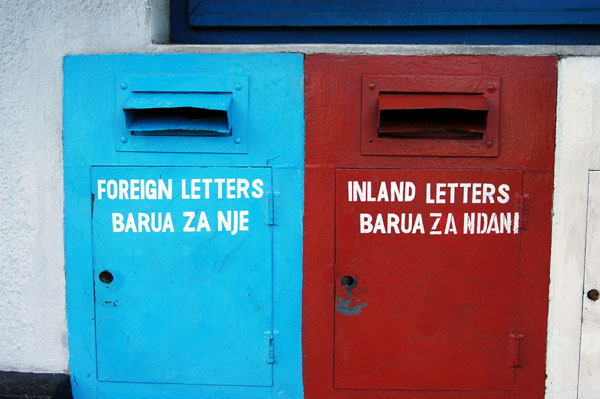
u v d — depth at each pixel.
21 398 1.96
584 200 1.95
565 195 1.95
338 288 2.00
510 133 1.94
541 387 2.01
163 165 1.98
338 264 1.99
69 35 1.98
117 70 1.98
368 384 2.03
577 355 2.00
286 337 2.02
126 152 1.99
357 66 1.94
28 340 2.08
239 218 1.99
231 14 2.23
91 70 1.98
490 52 1.92
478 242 1.97
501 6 2.16
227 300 2.02
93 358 2.06
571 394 2.01
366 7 2.20
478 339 1.99
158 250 2.01
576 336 1.99
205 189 1.98
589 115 1.93
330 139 1.96
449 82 1.93
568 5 2.14
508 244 1.97
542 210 1.95
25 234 2.04
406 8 2.19
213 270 2.01
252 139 1.97
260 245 2.00
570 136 1.93
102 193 2.00
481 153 1.94
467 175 1.94
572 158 1.94
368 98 1.94
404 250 1.98
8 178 2.04
